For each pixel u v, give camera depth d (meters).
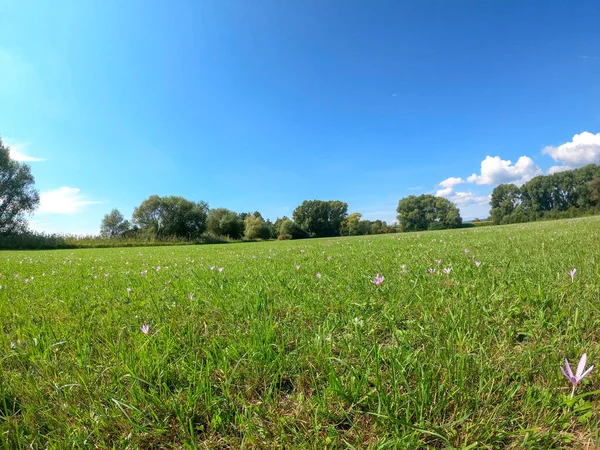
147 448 1.41
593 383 1.53
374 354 1.90
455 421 1.30
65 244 40.78
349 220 101.44
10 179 48.06
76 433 1.42
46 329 2.65
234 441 1.37
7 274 7.08
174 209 67.94
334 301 3.08
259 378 1.80
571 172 75.56
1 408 1.65
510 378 1.66
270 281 4.31
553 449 1.19
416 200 101.94
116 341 2.43
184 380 1.83
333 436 1.32
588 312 2.22
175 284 4.50
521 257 4.71
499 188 89.44
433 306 2.70
